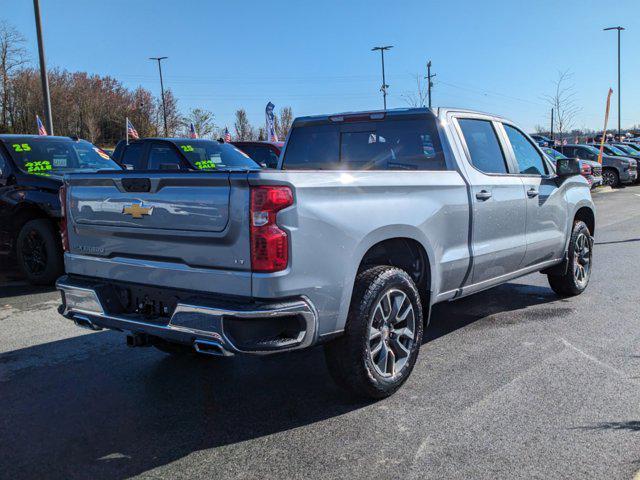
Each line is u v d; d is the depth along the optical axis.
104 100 58.72
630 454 3.12
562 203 6.02
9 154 7.94
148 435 3.50
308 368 4.57
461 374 4.31
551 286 6.59
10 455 3.29
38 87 50.84
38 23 16.16
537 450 3.19
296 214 3.23
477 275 4.82
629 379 4.15
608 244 10.32
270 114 23.31
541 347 4.88
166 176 3.46
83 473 3.09
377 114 4.98
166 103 62.16
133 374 4.50
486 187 4.80
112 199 3.79
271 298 3.18
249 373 4.49
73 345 5.20
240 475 3.04
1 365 4.71
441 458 3.13
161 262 3.60
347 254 3.49
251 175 3.15
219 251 3.30
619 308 6.07
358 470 3.04
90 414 3.80
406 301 3.98
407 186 4.01
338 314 3.49
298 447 3.31
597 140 43.25
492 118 5.32
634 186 26.56
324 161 5.38
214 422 3.66
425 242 4.14
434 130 4.70
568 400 3.82
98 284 3.91
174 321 3.36
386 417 3.64
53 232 7.25
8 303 6.69
